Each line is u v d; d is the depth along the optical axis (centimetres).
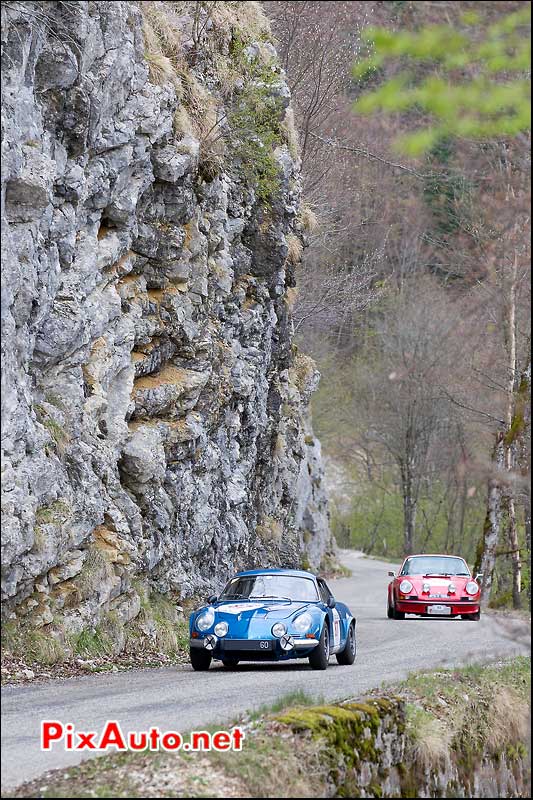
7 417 2562
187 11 4478
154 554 3441
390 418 10856
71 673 2564
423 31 1292
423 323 7744
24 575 2595
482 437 7712
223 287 4391
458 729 2141
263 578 2941
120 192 3475
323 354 10050
